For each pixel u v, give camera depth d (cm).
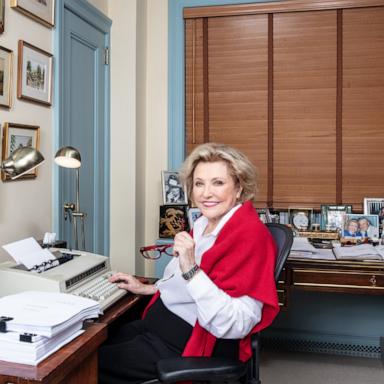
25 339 95
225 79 272
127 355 134
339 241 245
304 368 250
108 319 134
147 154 283
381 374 242
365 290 204
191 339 124
